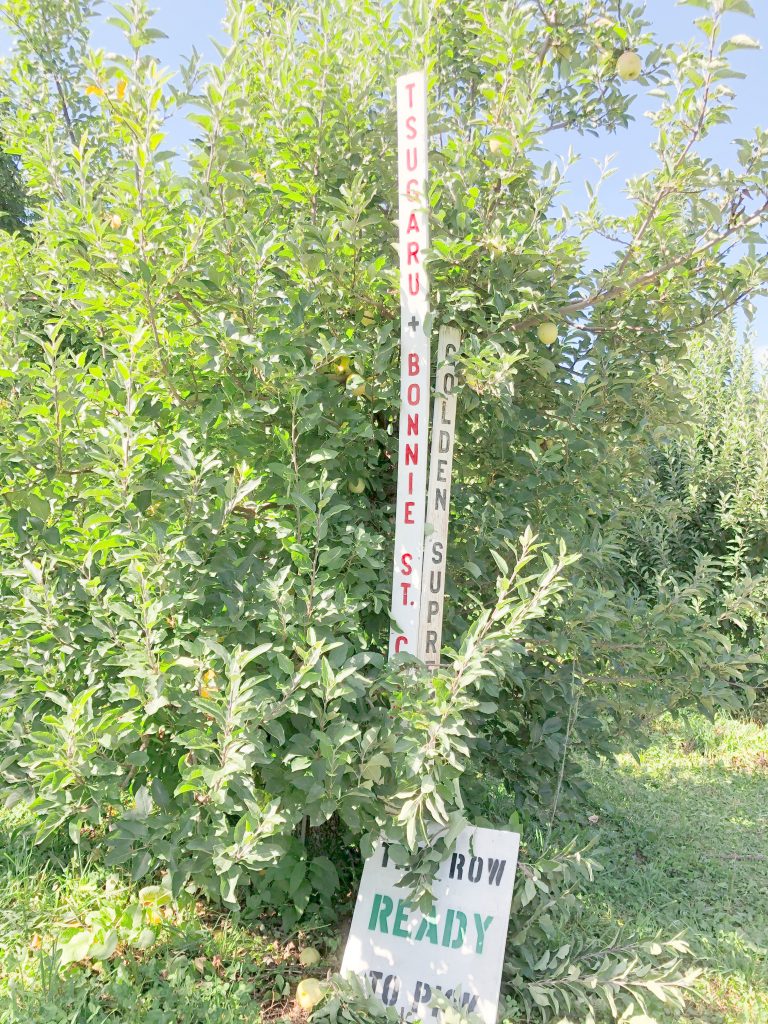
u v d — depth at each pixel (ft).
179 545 9.32
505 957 9.98
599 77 13.06
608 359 12.11
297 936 10.56
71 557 10.05
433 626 10.27
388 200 12.46
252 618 9.48
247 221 10.93
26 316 13.46
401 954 9.44
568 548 12.60
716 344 38.29
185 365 10.98
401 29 12.46
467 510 12.61
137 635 8.68
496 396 10.43
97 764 8.72
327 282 11.16
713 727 25.90
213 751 8.65
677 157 10.23
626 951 9.98
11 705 9.90
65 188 13.14
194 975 9.49
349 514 11.34
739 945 11.85
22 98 19.71
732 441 33.94
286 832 9.55
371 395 11.42
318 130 11.82
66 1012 8.41
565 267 11.25
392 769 9.50
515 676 11.04
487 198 11.76
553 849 11.18
